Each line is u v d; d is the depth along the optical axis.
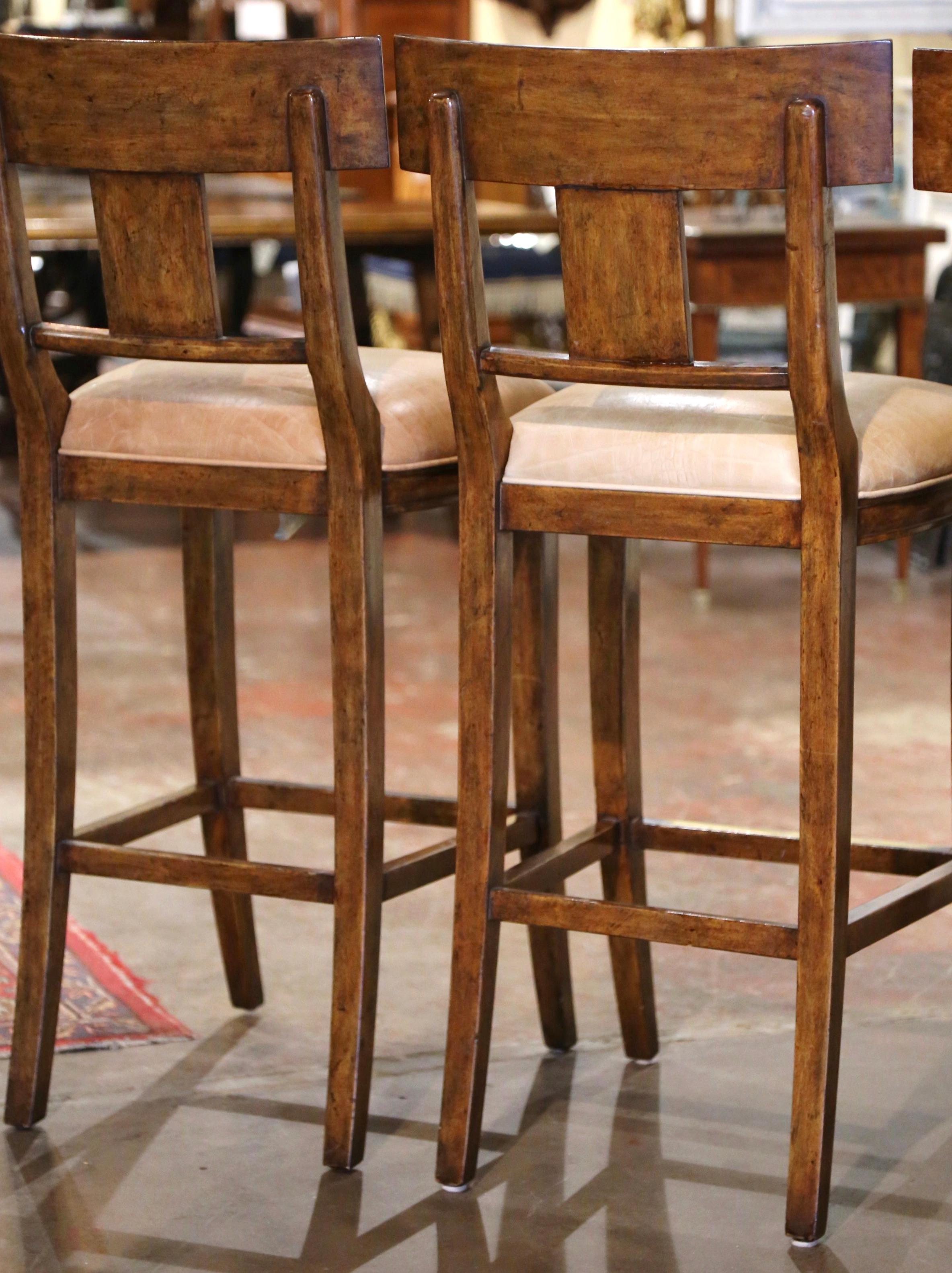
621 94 2.52
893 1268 2.72
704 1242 2.80
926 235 7.07
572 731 5.64
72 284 9.62
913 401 2.89
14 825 4.80
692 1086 3.36
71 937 4.09
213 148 2.73
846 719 2.67
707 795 5.04
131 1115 3.25
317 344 2.77
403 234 7.39
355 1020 3.00
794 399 2.56
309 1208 2.92
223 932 3.66
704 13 10.37
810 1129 2.76
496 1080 3.38
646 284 2.60
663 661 6.46
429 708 5.87
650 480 2.72
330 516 2.88
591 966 3.96
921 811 4.87
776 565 8.08
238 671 6.32
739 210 7.64
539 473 2.79
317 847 4.65
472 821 2.89
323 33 11.95
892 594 7.49
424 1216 2.89
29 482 3.05
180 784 5.12
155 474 2.99
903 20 9.55
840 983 2.74
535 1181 3.00
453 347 2.74
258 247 12.84
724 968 3.95
